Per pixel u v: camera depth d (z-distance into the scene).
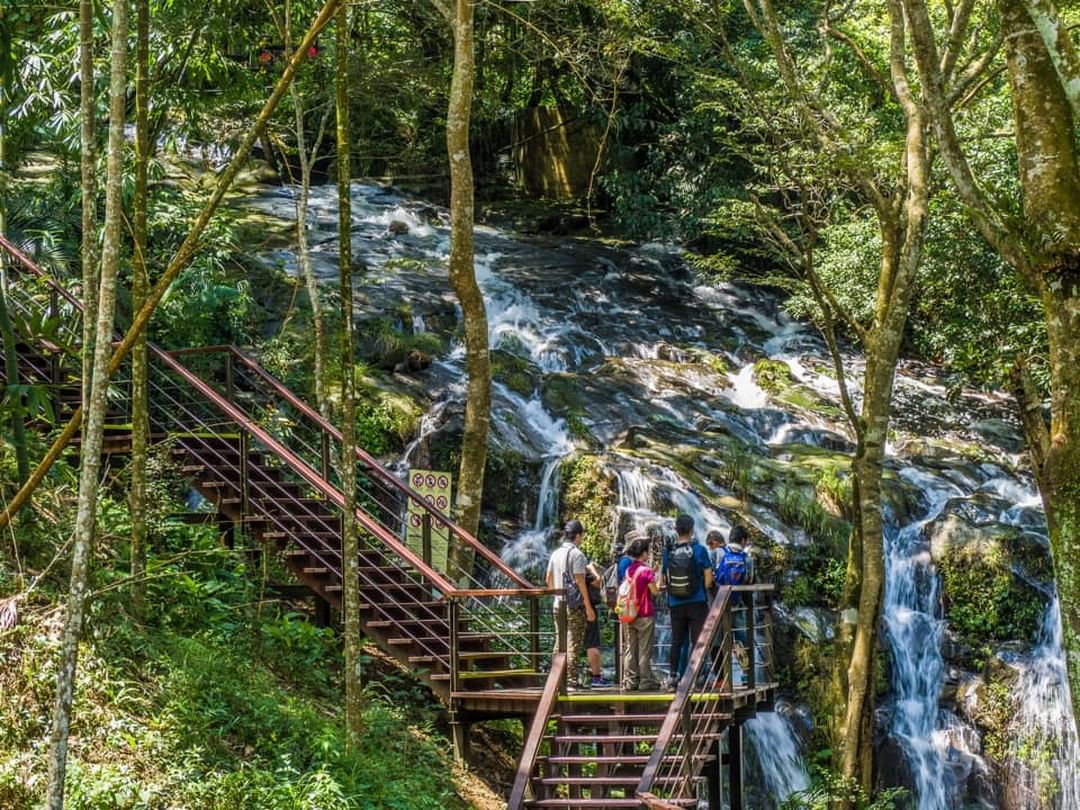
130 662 9.45
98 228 16.03
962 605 16.81
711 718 11.34
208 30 15.80
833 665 14.50
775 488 17.73
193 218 17.50
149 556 11.53
